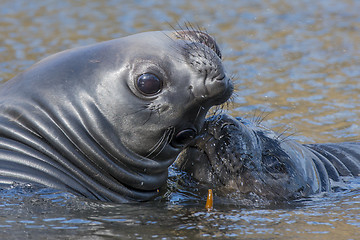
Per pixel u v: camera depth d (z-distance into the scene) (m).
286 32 63.34
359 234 21.91
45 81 24.66
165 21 66.00
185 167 28.14
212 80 24.23
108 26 64.06
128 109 24.27
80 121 24.19
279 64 52.97
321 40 60.72
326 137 37.97
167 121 24.72
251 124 29.78
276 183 26.98
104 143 24.39
